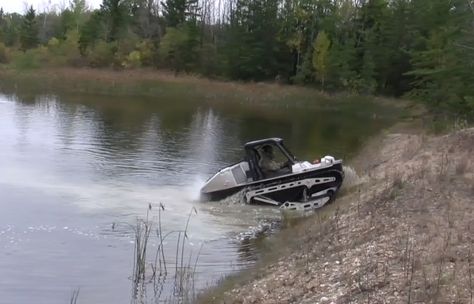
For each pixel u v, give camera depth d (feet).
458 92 99.35
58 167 72.54
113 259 39.58
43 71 241.35
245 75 250.16
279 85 237.04
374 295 27.30
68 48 262.26
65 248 41.39
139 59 256.11
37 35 298.56
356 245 36.88
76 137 100.17
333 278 31.40
